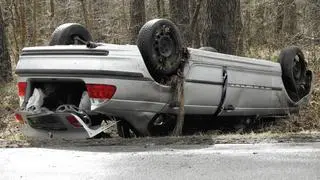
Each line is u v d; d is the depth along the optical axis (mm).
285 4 24016
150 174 5711
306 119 11555
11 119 12484
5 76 15586
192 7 22609
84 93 8305
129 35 23484
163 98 8734
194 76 9117
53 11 25156
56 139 8094
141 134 8852
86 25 24875
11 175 5738
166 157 6535
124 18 26344
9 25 21828
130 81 8250
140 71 8297
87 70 8070
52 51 8406
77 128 8219
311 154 6582
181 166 6055
